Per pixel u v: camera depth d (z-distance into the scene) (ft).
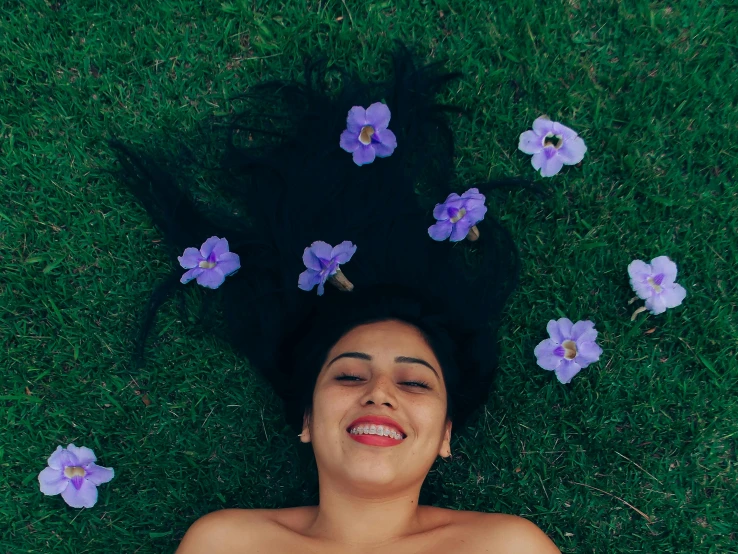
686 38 8.43
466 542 6.84
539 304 8.27
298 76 8.53
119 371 8.30
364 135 7.82
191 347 8.30
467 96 8.45
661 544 7.99
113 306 8.35
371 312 7.13
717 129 8.32
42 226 8.43
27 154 8.46
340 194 8.07
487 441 8.18
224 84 8.55
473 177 8.41
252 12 8.55
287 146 8.26
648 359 8.18
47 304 8.34
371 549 6.89
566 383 8.01
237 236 8.15
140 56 8.57
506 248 8.15
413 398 6.69
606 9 8.49
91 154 8.48
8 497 8.14
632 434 8.13
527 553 6.78
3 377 8.24
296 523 7.24
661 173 8.34
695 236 8.25
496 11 8.52
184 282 7.58
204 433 8.28
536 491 8.11
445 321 7.39
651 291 7.84
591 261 8.28
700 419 8.10
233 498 8.17
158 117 8.48
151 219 8.36
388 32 8.55
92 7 8.56
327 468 6.75
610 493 8.07
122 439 8.25
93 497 7.83
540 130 7.98
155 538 8.10
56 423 8.21
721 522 8.03
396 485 6.61
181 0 8.55
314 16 8.51
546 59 8.47
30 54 8.50
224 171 8.41
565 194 8.38
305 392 7.37
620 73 8.45
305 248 7.75
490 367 7.68
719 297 8.20
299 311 7.54
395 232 7.97
